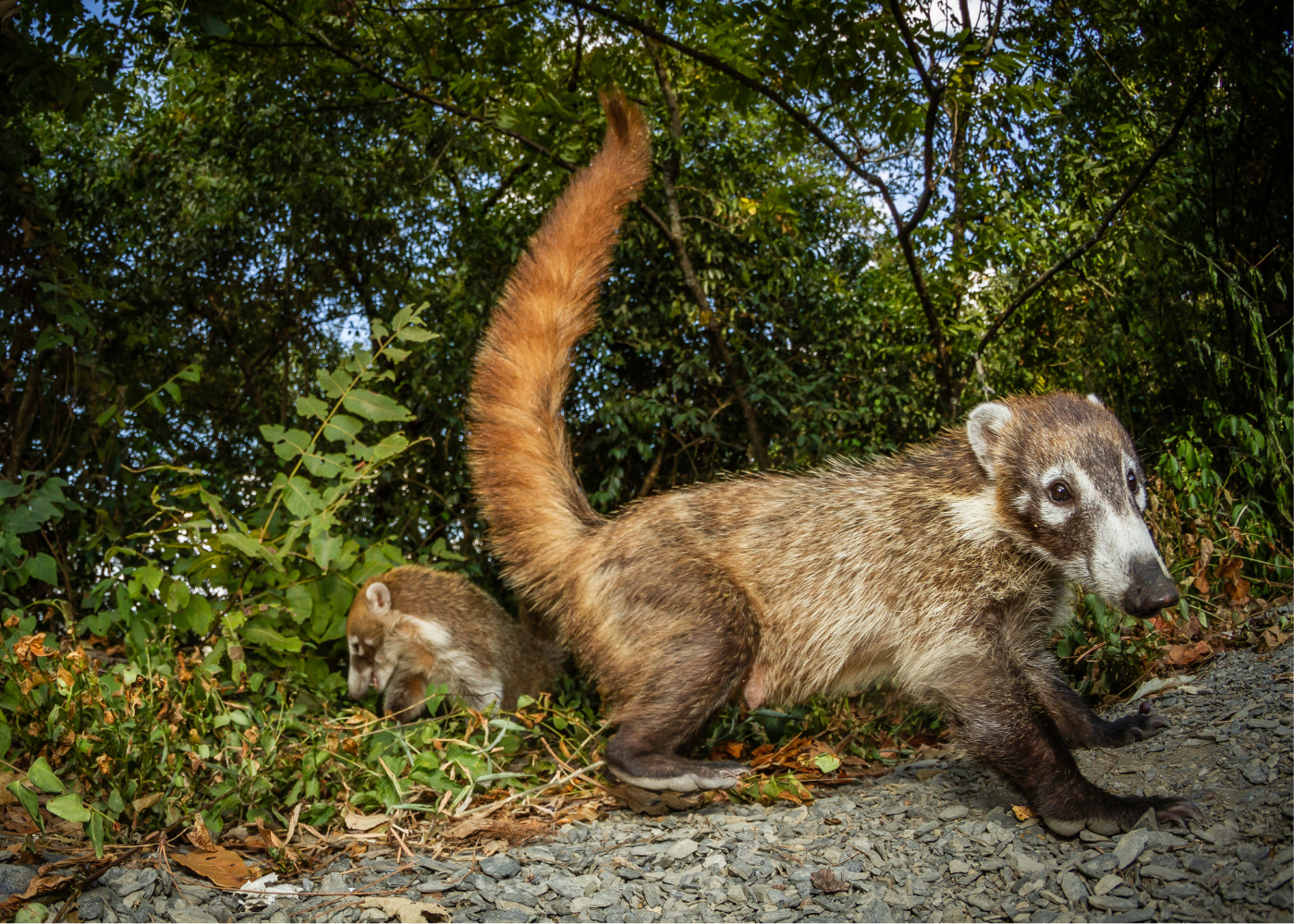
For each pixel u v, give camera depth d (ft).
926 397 5.48
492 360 2.72
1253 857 1.73
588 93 5.26
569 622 2.57
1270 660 2.74
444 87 5.65
